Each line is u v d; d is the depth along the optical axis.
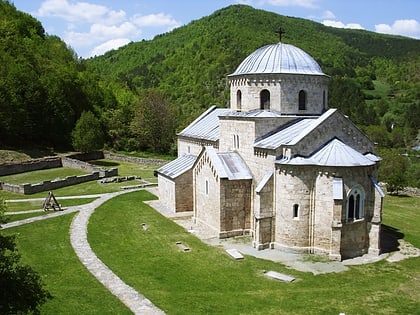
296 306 25.80
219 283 29.12
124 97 137.00
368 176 34.66
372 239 35.12
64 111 99.44
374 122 156.38
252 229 39.62
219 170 38.81
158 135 109.94
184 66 189.00
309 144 35.38
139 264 32.38
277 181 35.75
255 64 41.78
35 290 22.05
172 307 25.31
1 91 84.00
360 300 26.72
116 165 88.00
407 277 30.45
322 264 32.81
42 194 57.59
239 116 40.69
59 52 129.75
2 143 87.88
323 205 34.25
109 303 25.58
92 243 37.06
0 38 106.88
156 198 55.59
